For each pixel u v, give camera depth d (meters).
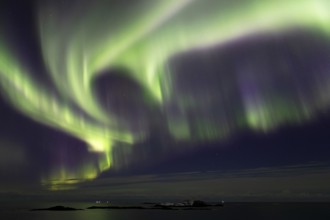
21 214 135.88
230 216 114.25
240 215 121.88
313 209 191.00
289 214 131.88
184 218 102.00
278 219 102.50
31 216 120.31
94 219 101.06
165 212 140.50
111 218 105.00
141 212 143.62
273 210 176.00
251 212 147.75
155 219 97.56
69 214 135.50
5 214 134.75
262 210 176.00
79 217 113.25
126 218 103.50
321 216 117.50
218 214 126.12
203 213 131.50
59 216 120.38
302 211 160.88
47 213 145.38
